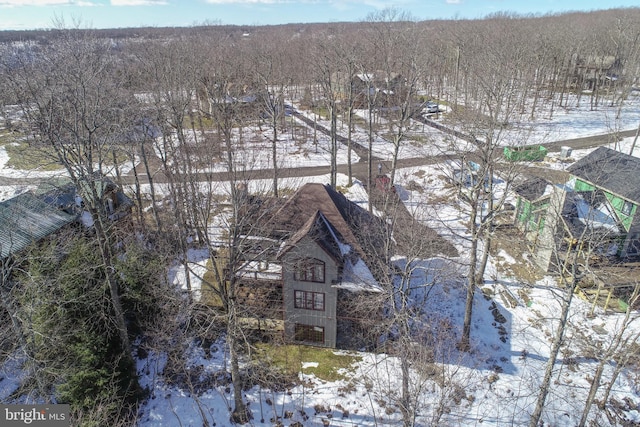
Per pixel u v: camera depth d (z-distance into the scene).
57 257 23.20
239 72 67.25
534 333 27.34
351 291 24.81
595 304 28.48
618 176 32.03
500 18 143.00
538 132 61.84
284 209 27.12
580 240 20.08
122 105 30.72
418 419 21.09
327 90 52.12
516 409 22.39
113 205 33.06
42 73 23.34
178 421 21.98
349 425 21.73
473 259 24.22
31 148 25.42
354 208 29.72
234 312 19.86
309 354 25.78
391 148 58.34
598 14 172.00
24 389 20.42
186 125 64.94
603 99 81.44
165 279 26.62
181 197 31.06
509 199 41.72
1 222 26.58
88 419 18.23
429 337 22.75
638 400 22.91
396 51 58.69
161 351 25.08
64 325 20.14
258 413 22.41
